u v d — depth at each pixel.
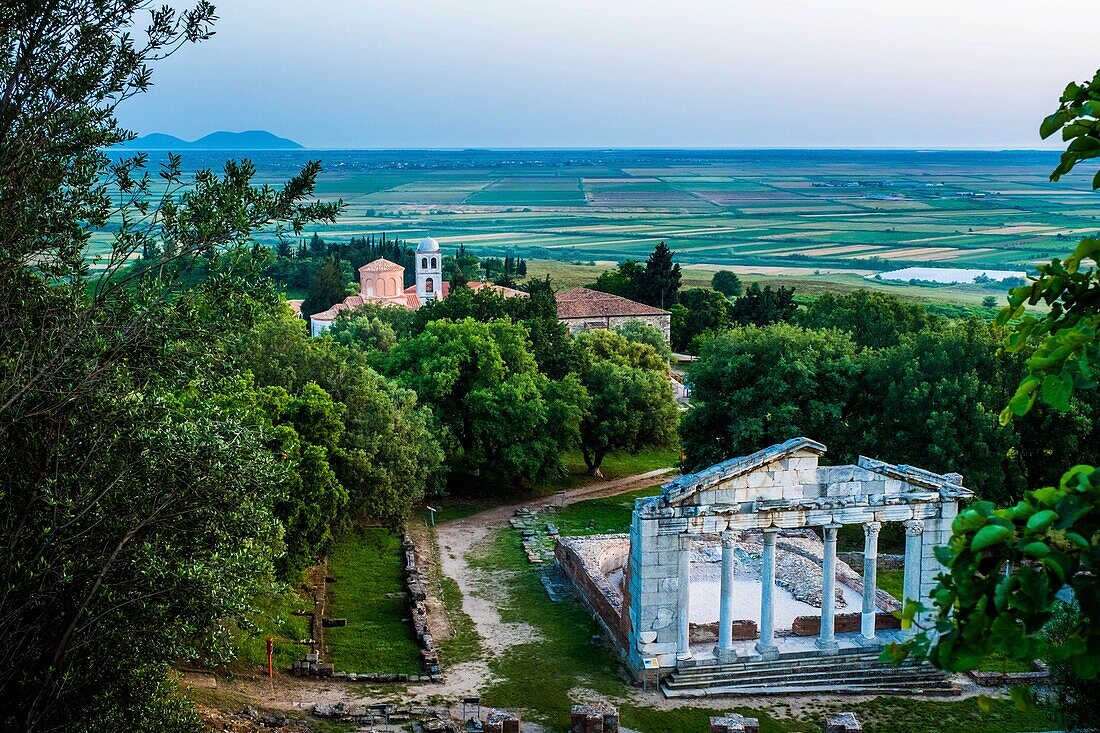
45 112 34.16
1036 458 77.19
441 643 58.88
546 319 115.62
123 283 35.34
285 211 36.69
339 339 136.00
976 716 50.84
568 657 57.12
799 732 48.62
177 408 38.97
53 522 32.12
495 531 84.00
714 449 84.12
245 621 38.56
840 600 62.69
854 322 115.19
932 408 75.88
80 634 33.00
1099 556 13.46
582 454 113.06
